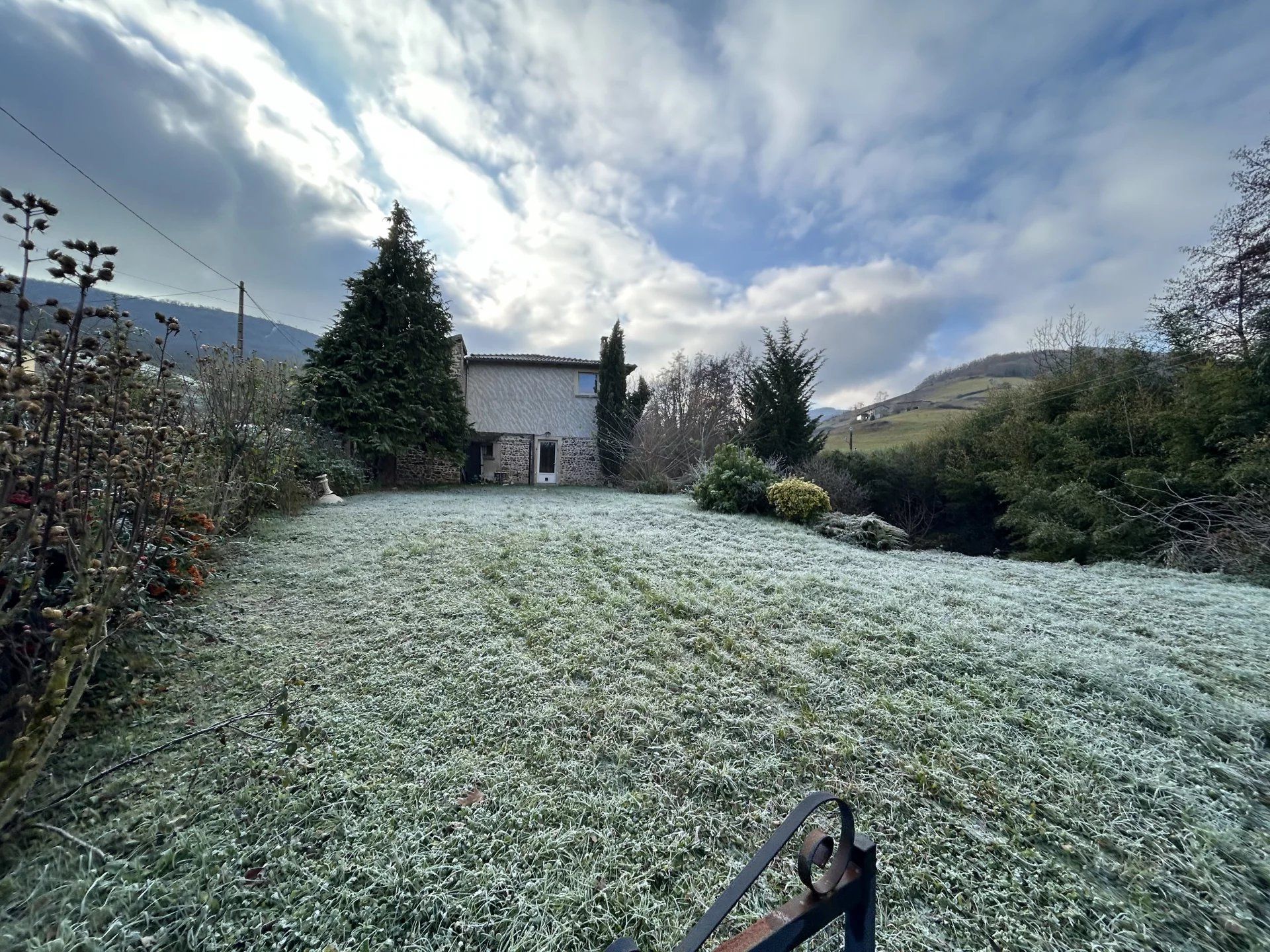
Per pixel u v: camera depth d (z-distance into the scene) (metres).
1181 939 1.51
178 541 3.44
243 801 1.88
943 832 1.88
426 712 2.51
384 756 2.18
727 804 2.00
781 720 2.52
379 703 2.57
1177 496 8.09
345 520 6.66
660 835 1.84
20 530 1.78
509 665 2.96
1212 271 9.37
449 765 2.14
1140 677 2.94
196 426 4.03
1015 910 1.58
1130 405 10.53
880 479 16.19
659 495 12.77
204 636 3.11
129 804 1.83
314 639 3.20
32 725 1.49
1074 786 2.10
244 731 2.27
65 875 1.52
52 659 2.01
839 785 2.10
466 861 1.68
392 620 3.49
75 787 1.84
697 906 1.57
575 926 1.49
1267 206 8.53
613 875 1.67
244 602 3.70
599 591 4.11
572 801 1.97
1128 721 2.58
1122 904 1.61
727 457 9.60
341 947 1.39
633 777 2.12
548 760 2.20
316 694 2.61
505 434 18.02
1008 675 2.96
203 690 2.59
